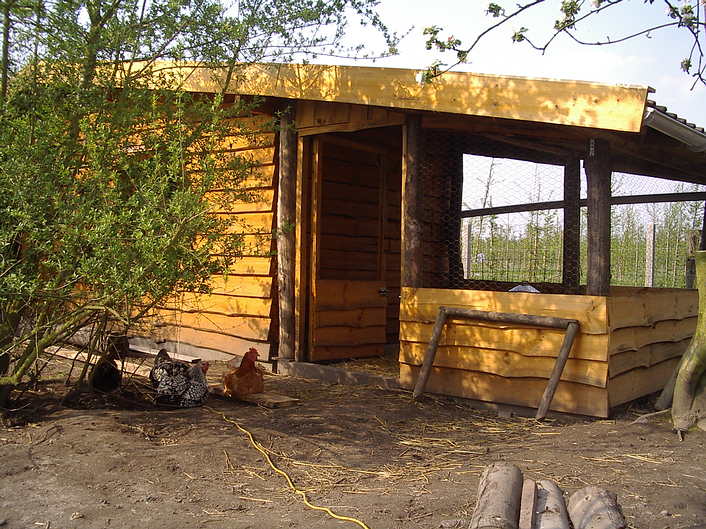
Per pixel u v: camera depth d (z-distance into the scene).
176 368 6.83
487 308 7.11
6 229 5.87
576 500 3.91
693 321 8.99
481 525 3.35
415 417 6.72
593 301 6.54
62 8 5.89
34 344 6.23
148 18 6.28
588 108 5.91
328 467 5.14
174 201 5.44
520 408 6.94
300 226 8.83
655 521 4.09
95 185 5.80
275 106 8.84
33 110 6.03
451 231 8.57
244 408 6.82
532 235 11.89
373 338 9.88
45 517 4.04
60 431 5.59
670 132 6.16
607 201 6.70
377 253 10.62
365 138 9.83
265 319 8.96
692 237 10.94
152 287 5.59
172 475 4.77
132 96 6.21
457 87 6.55
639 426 6.38
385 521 4.04
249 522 4.00
